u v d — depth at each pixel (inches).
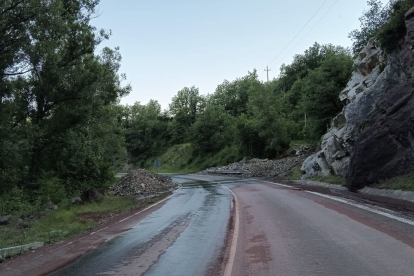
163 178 1432.1
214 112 3041.3
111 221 523.5
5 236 405.4
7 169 759.7
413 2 695.1
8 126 754.2
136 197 957.2
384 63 832.3
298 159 1572.3
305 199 597.6
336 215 414.6
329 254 251.3
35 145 898.1
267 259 250.2
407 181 528.7
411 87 609.3
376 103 689.6
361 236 299.6
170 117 4586.6
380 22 1424.7
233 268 233.8
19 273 257.9
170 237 359.6
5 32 719.1
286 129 2039.9
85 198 808.3
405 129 586.9
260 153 2252.7
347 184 703.7
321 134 1453.0
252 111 2190.0
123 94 1310.3
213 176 1825.8
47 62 831.7
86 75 924.6
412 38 632.4
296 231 341.1
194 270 236.7
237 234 348.5
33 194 828.0
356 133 777.6
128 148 4055.1
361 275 202.7
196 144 3078.2
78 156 982.4
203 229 393.1
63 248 338.0
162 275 228.7
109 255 296.4
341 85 1362.0
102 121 1184.2
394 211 406.3
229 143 2851.9
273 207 528.4
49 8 730.8
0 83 729.6
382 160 618.5
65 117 944.3
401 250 247.4
